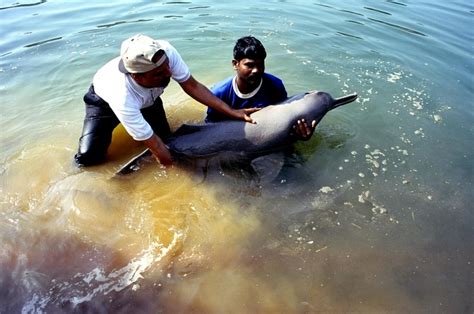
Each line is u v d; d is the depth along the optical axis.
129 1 6.74
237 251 2.55
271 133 3.28
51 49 5.17
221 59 4.92
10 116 3.95
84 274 2.40
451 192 2.96
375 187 3.01
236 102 3.50
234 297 2.26
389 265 2.42
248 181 3.12
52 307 2.21
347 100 3.58
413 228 2.67
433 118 3.77
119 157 3.42
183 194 3.01
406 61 4.78
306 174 3.15
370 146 3.41
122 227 2.73
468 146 3.41
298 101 3.37
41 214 2.83
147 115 3.45
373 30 5.60
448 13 6.22
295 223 2.74
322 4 6.55
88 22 5.92
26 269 2.42
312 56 4.92
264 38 5.36
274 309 2.19
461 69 4.61
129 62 2.74
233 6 6.46
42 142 3.56
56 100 4.21
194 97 3.32
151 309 2.20
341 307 2.19
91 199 2.95
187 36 5.48
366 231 2.66
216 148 3.32
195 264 2.46
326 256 2.49
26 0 6.82
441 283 2.31
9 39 5.40
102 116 3.27
